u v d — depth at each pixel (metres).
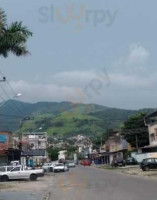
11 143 71.88
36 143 125.19
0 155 64.31
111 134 120.38
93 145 155.50
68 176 47.19
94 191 24.59
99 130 79.56
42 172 41.75
